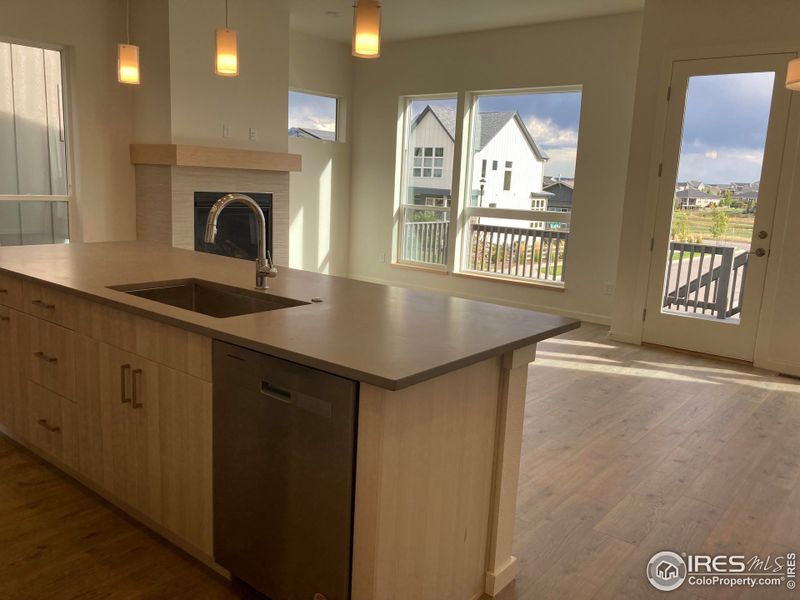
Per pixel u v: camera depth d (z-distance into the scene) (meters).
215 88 5.59
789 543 2.37
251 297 2.46
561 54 6.02
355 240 7.88
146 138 5.56
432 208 7.25
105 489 2.40
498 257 6.86
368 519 1.53
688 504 2.63
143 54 5.43
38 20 5.00
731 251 4.77
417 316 2.07
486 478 1.93
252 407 1.75
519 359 1.89
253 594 1.96
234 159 5.68
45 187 5.38
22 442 2.93
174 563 2.10
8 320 2.79
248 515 1.82
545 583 2.08
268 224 6.22
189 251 3.42
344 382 1.51
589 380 4.27
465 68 6.66
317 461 1.61
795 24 4.36
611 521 2.48
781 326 4.57
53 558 2.11
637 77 5.05
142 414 2.14
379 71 7.33
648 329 5.25
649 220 5.12
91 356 2.32
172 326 1.96
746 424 3.55
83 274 2.61
